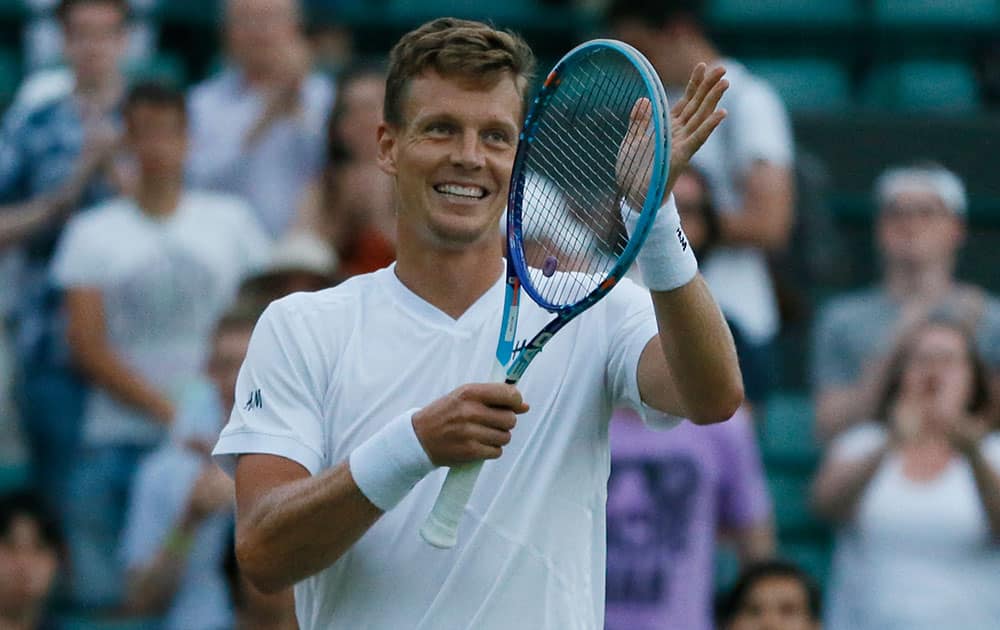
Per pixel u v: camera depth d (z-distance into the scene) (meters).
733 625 23.66
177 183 28.61
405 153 13.88
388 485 12.88
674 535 23.84
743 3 39.75
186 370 28.44
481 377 14.02
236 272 28.84
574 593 13.86
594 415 14.07
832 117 36.12
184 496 25.41
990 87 38.16
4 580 26.09
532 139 13.89
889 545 26.39
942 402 26.39
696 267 13.15
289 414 13.93
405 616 13.73
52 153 30.61
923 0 39.44
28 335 29.88
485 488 13.77
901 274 29.62
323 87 31.22
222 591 25.33
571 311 13.15
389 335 14.12
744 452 24.62
